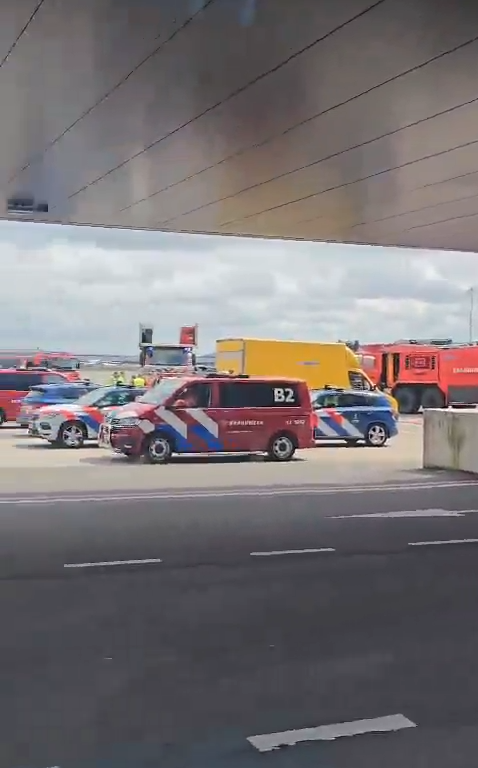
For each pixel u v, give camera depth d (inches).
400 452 906.1
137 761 164.1
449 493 567.8
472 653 232.4
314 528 429.4
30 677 210.5
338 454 880.3
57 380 1239.5
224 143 455.2
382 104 393.4
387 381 1736.0
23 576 321.1
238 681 208.5
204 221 669.3
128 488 585.0
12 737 174.7
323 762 164.1
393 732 178.7
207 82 366.6
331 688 204.2
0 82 365.1
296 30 311.4
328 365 1286.9
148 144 458.0
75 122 420.5
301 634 248.8
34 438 1021.2
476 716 187.9
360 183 538.9
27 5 288.7
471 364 1689.2
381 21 303.4
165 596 292.5
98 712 188.2
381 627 256.8
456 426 707.4
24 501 518.3
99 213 643.5
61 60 340.5
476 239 737.6
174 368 1697.8
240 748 170.1
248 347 1256.8
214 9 292.8
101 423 844.6
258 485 608.1
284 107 397.4
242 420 774.5
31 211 638.5
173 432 756.6
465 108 398.3
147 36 316.2
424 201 586.9
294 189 556.1
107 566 339.3
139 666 219.1
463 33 314.2
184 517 460.8
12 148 464.4
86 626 255.4
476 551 374.3
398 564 346.9
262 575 325.7
